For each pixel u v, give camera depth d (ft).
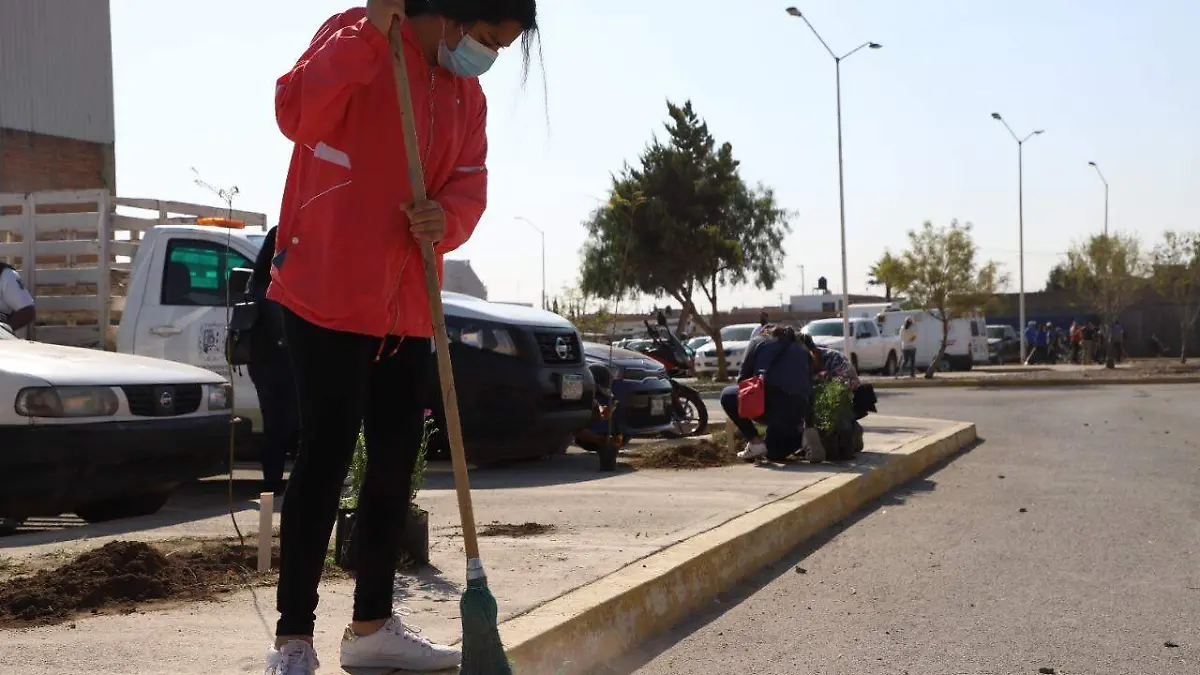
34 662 11.78
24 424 20.21
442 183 11.17
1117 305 173.99
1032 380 101.71
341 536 17.25
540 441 32.83
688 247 97.66
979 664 14.70
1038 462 38.83
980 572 20.52
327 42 10.30
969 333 137.59
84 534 20.11
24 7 59.41
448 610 14.37
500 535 20.62
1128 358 183.83
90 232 34.63
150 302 30.53
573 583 16.11
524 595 15.28
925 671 14.40
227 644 12.59
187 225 31.12
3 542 19.25
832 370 37.37
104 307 31.58
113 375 21.76
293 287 10.59
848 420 34.01
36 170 60.23
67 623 13.57
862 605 18.03
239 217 36.50
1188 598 18.42
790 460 34.50
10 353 21.93
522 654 12.57
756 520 22.12
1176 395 82.48
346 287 10.46
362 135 10.55
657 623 16.40
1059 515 27.04
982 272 121.49
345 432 10.72
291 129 10.41
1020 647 15.52
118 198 32.27
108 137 64.44
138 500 23.65
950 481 33.91
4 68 58.23
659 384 40.93
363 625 11.55
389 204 10.62
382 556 11.51
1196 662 14.83
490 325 31.78
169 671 11.51
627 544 19.43
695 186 99.09
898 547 23.07
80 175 63.05
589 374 34.68
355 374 10.73
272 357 20.90
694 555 18.33
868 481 30.22
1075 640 15.88
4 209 32.96
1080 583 19.57
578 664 13.93
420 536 17.34
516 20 10.42
